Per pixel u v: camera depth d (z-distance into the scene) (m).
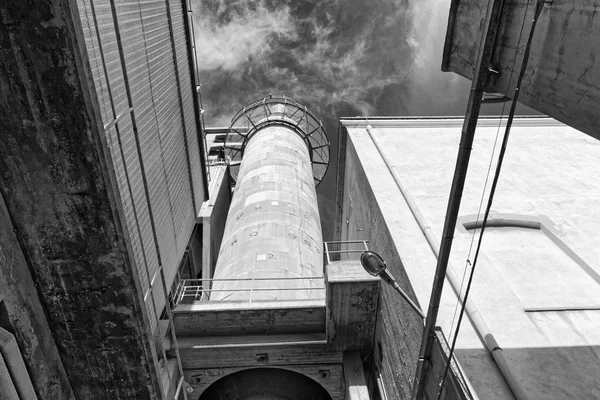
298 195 14.20
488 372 5.41
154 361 5.95
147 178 6.75
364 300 9.45
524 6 3.71
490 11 3.90
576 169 11.35
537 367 5.49
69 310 5.45
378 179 11.07
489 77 4.21
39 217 4.86
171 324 7.68
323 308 9.85
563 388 5.20
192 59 9.11
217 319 9.76
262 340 9.78
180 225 8.80
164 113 7.56
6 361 4.59
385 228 9.09
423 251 8.04
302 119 21.25
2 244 4.64
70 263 5.16
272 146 17.03
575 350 5.76
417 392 6.07
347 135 14.76
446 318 6.28
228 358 9.73
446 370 4.71
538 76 3.56
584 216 9.12
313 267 11.57
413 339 6.88
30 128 4.42
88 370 5.91
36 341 5.17
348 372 9.85
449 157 12.20
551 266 7.71
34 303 5.16
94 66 4.89
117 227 4.99
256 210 13.05
